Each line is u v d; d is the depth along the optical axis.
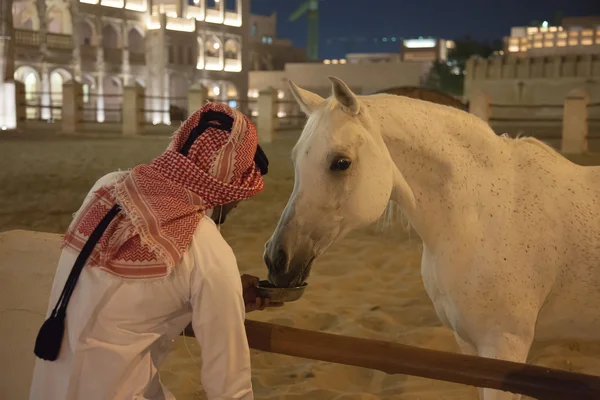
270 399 3.87
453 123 2.72
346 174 2.45
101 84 38.47
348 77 51.78
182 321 2.00
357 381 4.22
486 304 2.63
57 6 37.00
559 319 2.76
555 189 2.72
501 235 2.63
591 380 1.97
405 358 2.12
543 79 27.05
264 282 2.54
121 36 39.81
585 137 16.30
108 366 1.88
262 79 53.53
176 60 42.03
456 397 3.87
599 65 25.98
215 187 1.92
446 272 2.68
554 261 2.65
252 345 2.27
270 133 20.91
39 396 1.99
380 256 6.73
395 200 2.74
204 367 1.93
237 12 47.06
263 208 9.20
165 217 1.88
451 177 2.66
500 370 2.04
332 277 6.16
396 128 2.62
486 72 28.28
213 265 1.90
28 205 9.24
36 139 20.34
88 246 1.93
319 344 2.21
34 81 36.34
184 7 43.00
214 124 1.97
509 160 2.76
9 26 28.23
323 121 2.52
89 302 1.89
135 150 16.72
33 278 2.84
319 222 2.48
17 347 2.86
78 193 10.20
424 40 64.19
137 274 1.89
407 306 5.37
